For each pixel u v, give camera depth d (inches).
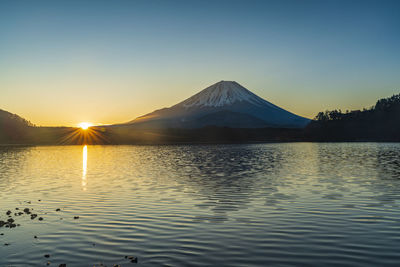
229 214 776.9
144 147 5172.2
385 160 2326.5
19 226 690.2
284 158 2571.4
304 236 615.2
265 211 802.2
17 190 1130.0
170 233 638.5
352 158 2539.4
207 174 1534.2
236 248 556.7
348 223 695.7
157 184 1235.2
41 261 509.4
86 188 1159.0
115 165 2070.6
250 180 1323.8
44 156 3129.9
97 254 535.2
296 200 925.2
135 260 506.0
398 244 567.2
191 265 488.4
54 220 735.7
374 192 1039.0
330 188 1120.2
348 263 492.1
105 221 724.0
